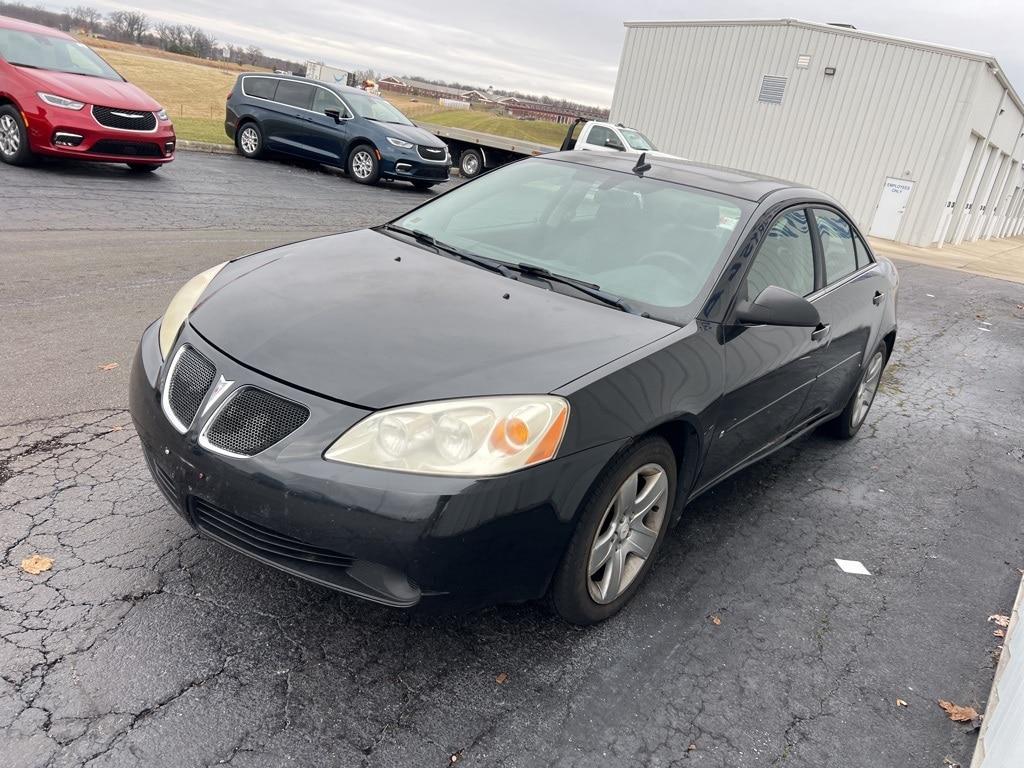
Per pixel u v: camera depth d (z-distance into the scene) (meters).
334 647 2.53
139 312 5.45
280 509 2.25
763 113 26.45
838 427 5.12
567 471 2.38
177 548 2.90
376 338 2.54
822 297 4.04
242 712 2.22
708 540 3.64
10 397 3.94
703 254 3.31
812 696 2.71
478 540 2.26
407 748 2.19
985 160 29.86
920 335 9.52
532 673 2.57
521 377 2.43
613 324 2.89
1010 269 22.62
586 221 3.56
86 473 3.35
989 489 4.86
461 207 3.88
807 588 3.39
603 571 2.79
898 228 24.59
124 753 2.04
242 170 13.74
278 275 3.02
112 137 10.12
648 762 2.29
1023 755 1.90
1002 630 3.30
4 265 6.09
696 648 2.85
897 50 23.84
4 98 9.82
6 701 2.14
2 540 2.82
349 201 12.27
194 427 2.42
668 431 2.91
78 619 2.48
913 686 2.85
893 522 4.18
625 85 29.62
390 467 2.22
